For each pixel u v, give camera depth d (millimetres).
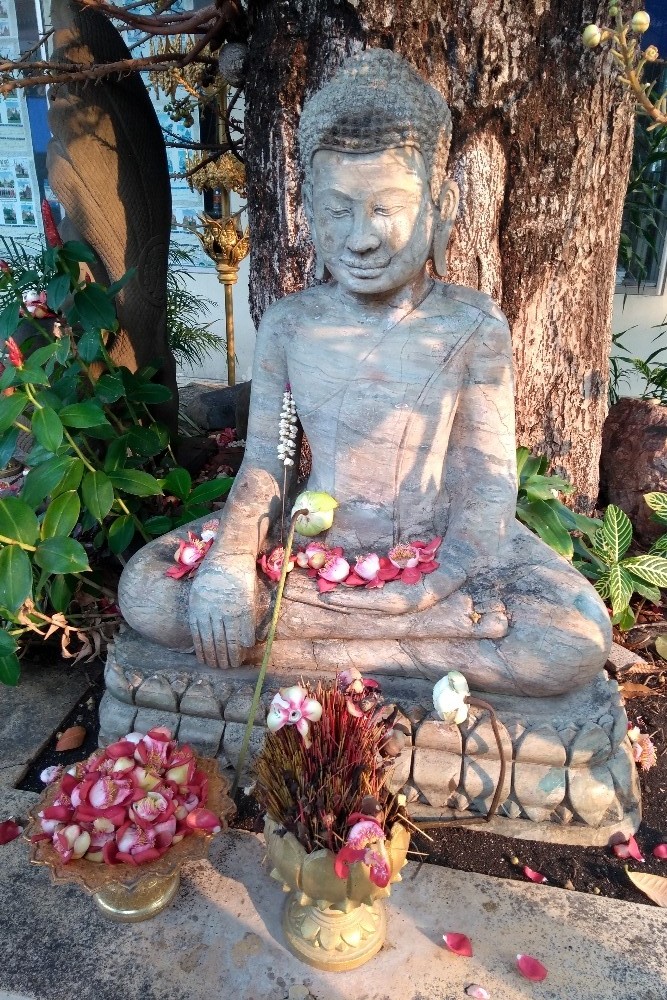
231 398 4254
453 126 2338
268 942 1636
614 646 2572
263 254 2660
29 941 1645
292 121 2398
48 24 4098
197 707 2021
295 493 2346
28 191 4867
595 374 2879
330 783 1437
